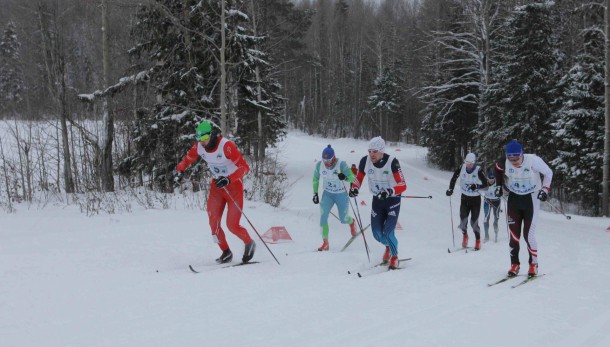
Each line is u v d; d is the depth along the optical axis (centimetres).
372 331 342
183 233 706
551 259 646
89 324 348
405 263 613
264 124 2441
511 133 2045
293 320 363
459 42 2838
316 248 718
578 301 429
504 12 2583
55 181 1513
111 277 481
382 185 562
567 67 2314
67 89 1415
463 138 2955
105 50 1360
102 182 1330
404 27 5475
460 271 559
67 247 593
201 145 543
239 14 1327
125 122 1529
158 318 363
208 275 504
